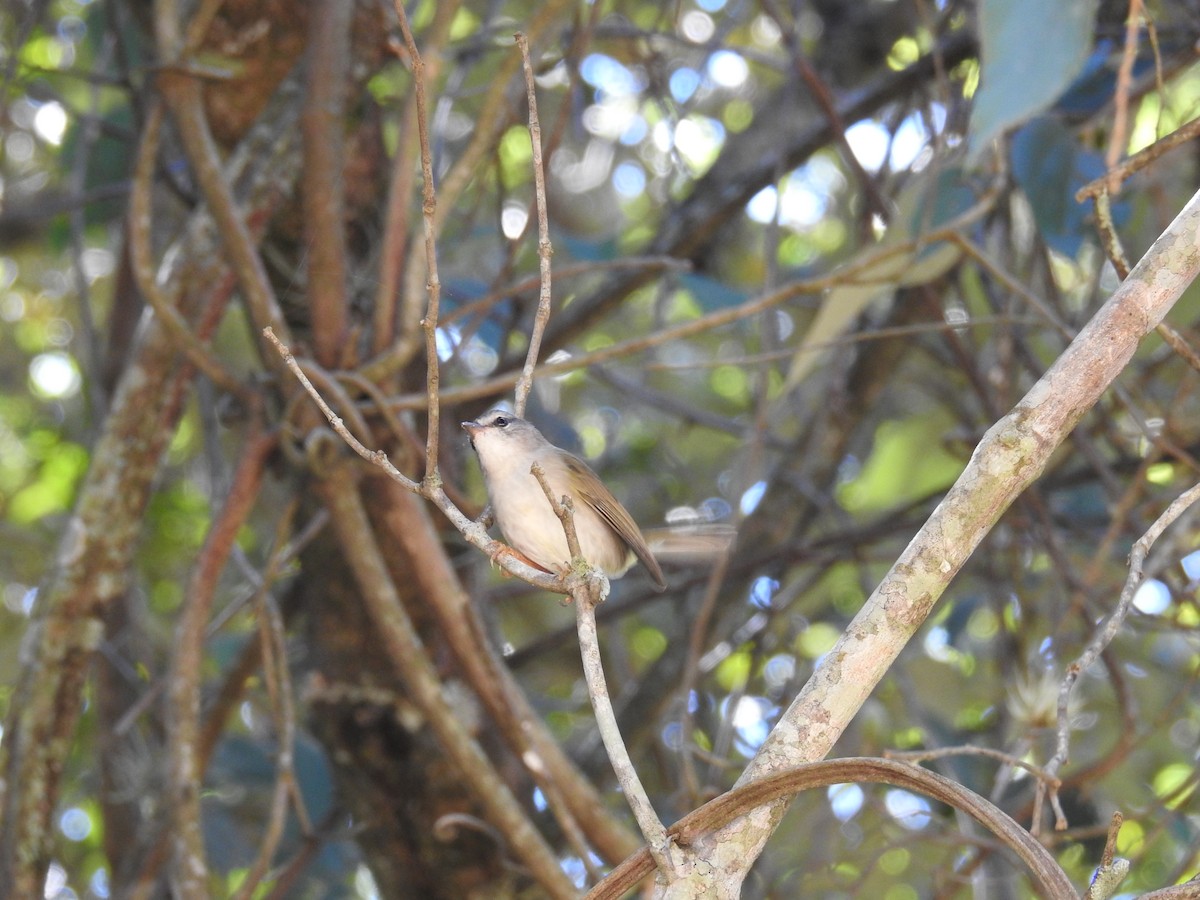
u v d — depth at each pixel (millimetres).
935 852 10109
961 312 10406
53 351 14039
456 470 9070
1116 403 10352
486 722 8445
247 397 7336
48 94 10844
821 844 10055
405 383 8430
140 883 8008
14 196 13180
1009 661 9867
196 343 7180
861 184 9297
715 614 10391
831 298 7699
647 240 12406
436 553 7191
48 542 11875
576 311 10359
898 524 10352
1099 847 10164
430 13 12070
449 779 8195
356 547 6852
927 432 12375
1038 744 8969
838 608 13562
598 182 13688
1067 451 10789
